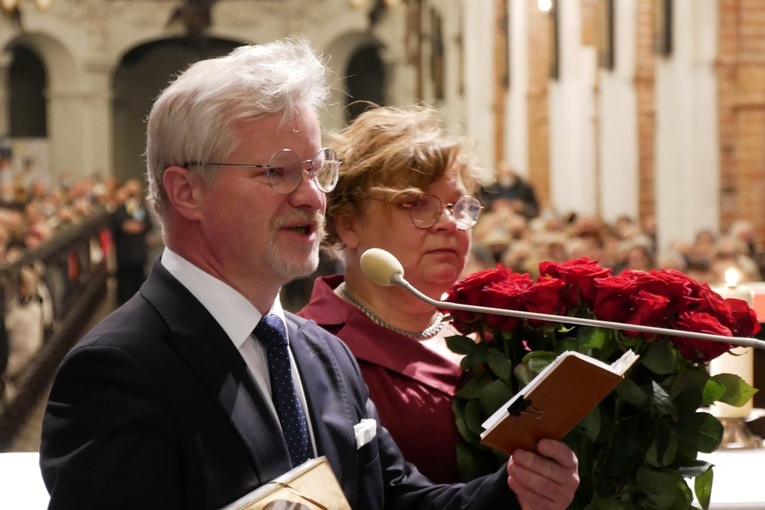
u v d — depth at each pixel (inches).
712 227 590.6
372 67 1375.5
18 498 116.9
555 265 110.3
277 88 88.6
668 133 605.3
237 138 88.0
